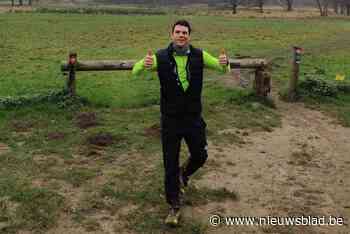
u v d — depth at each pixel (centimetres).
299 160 795
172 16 6381
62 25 4069
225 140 870
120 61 1048
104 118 966
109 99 1135
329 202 640
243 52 2338
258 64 1131
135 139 848
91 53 2208
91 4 14362
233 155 802
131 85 1357
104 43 2700
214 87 1317
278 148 851
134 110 1049
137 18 5506
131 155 779
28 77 1495
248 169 745
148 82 1410
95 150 792
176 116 544
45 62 1884
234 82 1420
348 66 1880
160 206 603
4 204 593
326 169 763
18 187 642
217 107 1088
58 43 2669
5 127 893
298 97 1197
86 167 724
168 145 553
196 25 4572
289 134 936
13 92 1229
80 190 646
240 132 923
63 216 574
